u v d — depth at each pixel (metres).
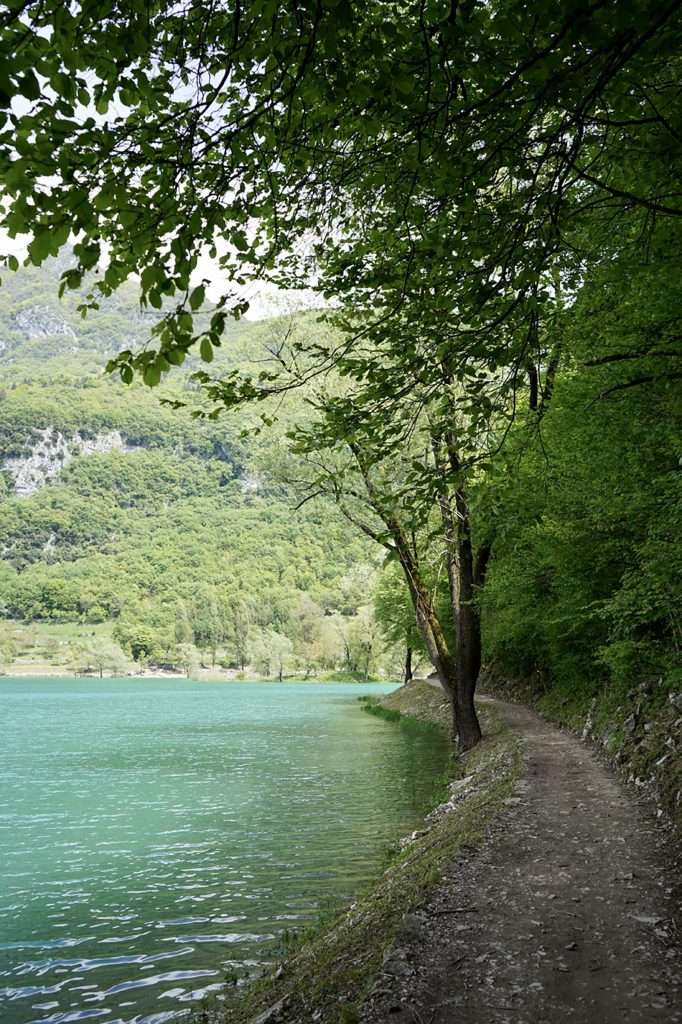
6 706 66.19
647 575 12.56
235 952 8.86
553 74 4.29
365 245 6.76
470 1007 5.12
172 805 18.69
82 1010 7.47
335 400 6.73
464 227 5.43
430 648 23.50
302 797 19.22
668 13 3.49
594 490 13.34
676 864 8.29
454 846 9.70
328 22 3.57
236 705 66.81
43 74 3.49
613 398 10.51
